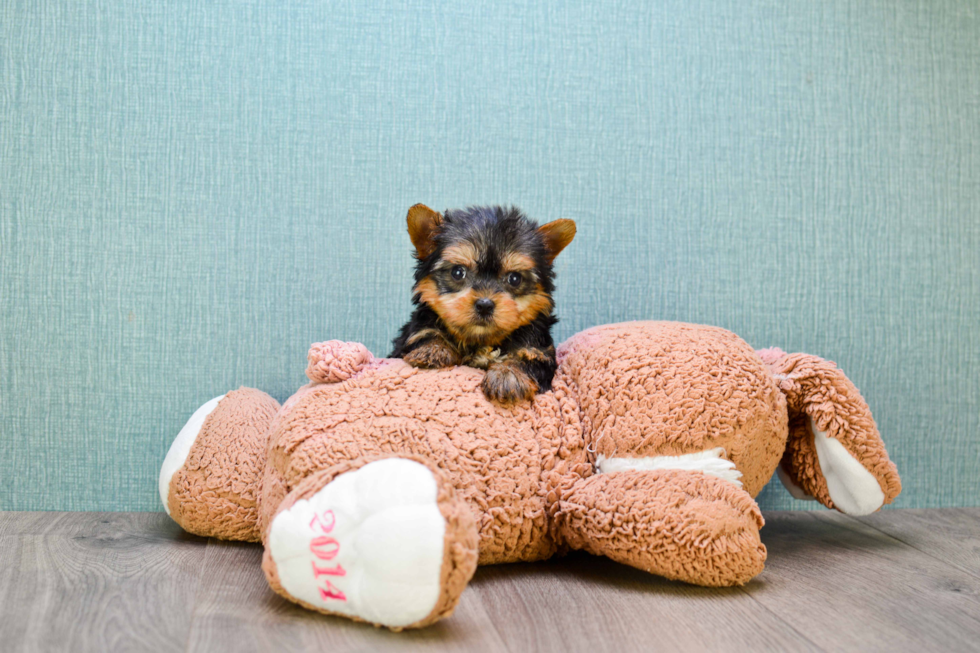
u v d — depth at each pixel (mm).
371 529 434
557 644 437
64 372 665
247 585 507
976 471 727
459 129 688
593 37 701
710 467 519
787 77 718
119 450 669
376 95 682
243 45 674
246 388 646
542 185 695
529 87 695
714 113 710
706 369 542
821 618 473
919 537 633
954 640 449
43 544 581
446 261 562
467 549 432
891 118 725
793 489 624
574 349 581
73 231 664
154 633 440
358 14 682
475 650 428
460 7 689
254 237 675
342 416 524
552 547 542
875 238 724
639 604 488
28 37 661
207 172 671
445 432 520
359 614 444
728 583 496
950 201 728
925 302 725
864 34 724
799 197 718
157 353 670
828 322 719
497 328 553
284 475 513
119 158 667
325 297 679
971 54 728
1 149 659
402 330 605
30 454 665
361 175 681
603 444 535
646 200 703
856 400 578
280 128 676
